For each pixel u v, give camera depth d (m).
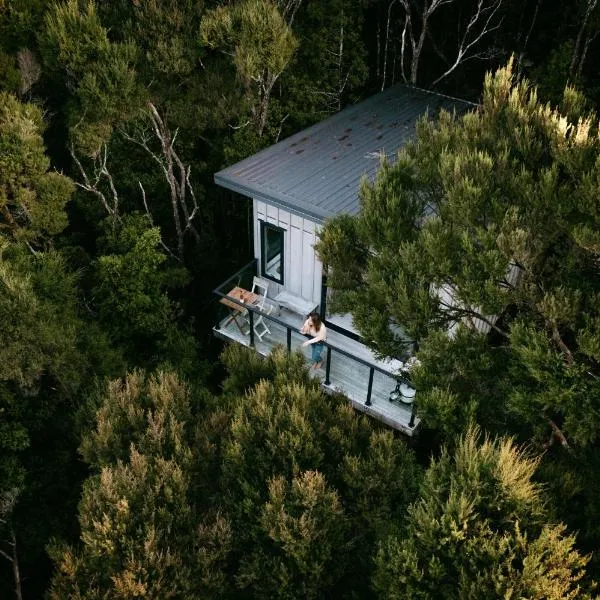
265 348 13.09
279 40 12.75
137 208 17.42
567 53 15.30
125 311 13.92
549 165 7.36
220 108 14.36
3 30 13.34
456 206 7.23
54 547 7.86
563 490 6.88
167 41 13.12
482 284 7.37
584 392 6.76
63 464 11.27
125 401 8.97
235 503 7.75
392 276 8.20
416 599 5.92
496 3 19.44
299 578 7.16
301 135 14.27
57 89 15.81
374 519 7.64
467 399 8.16
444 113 8.72
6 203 11.94
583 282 7.34
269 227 12.95
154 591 6.80
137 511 7.49
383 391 11.79
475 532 5.88
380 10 20.69
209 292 17.33
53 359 10.02
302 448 7.88
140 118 15.92
